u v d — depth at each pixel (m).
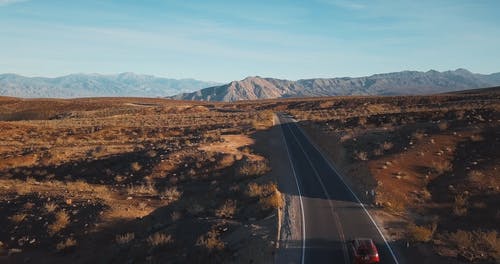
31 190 35.75
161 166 42.25
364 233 23.67
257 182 35.12
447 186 30.16
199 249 22.88
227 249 22.59
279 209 27.84
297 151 48.38
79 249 26.05
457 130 42.97
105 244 26.44
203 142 51.84
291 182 34.62
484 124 43.41
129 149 51.59
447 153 37.00
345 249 21.69
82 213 29.98
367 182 32.47
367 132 49.69
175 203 32.84
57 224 28.38
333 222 25.42
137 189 36.62
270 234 23.56
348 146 45.00
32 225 28.98
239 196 32.53
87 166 45.31
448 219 25.20
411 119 54.22
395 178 32.16
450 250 20.72
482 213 25.27
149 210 31.34
